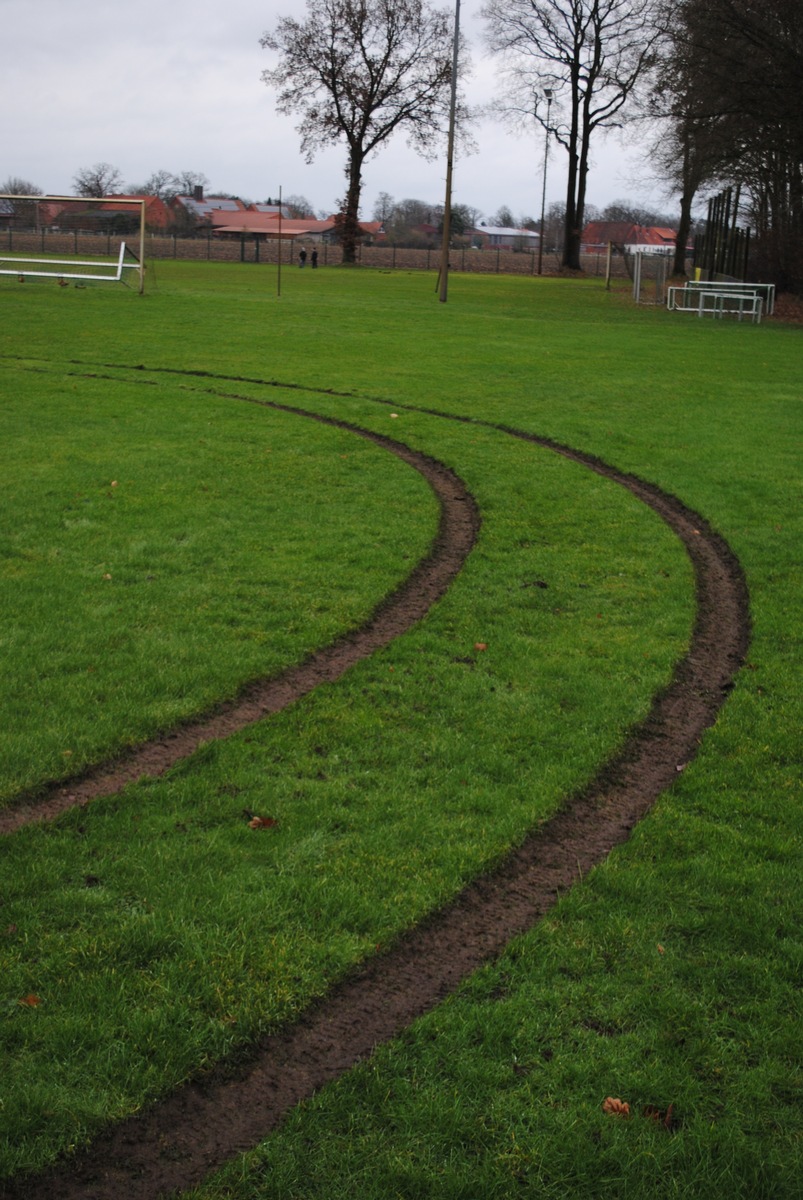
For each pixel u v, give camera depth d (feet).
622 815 15.99
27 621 22.25
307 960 12.17
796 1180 9.59
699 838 15.21
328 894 13.42
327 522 31.37
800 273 137.39
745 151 127.75
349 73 225.35
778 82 115.85
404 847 14.61
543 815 15.62
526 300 135.03
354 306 106.63
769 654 22.49
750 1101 10.45
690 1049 11.05
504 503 34.78
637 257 143.23
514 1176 9.49
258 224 328.90
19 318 81.61
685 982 12.10
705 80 121.29
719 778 17.06
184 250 250.98
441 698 19.48
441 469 40.04
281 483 35.81
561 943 12.70
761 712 19.54
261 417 47.06
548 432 46.52
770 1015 11.57
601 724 18.74
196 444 40.93
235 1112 10.18
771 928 13.07
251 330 79.77
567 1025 11.34
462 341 79.36
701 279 160.76
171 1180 9.43
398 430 46.03
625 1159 9.69
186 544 28.40
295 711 18.67
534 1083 10.52
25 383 53.21
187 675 19.81
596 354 75.15
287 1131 9.85
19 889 13.29
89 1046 10.77
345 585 25.67
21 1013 11.15
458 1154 9.68
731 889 13.96
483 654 21.77
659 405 54.54
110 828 14.74
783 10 112.88
